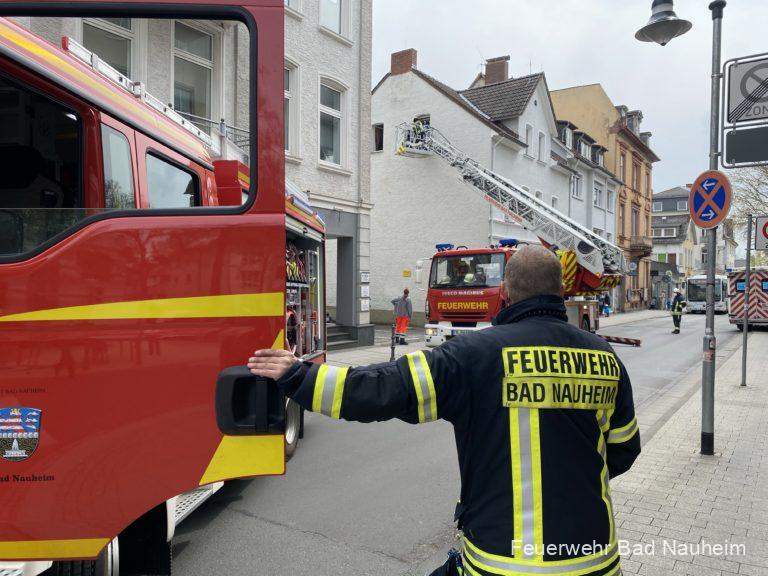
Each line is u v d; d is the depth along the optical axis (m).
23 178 2.68
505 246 13.56
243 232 1.92
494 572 1.63
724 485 4.73
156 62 6.01
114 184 2.98
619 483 4.79
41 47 2.58
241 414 1.90
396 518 4.40
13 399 1.87
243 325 1.91
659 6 6.09
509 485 1.68
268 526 4.24
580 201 33.44
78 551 1.88
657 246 62.78
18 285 1.88
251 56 1.97
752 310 22.48
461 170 20.61
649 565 3.43
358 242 15.73
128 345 1.89
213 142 4.28
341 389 1.77
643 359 14.37
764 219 9.27
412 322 24.02
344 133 15.39
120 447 1.89
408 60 25.00
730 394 8.84
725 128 5.36
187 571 3.56
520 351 1.77
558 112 40.47
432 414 1.77
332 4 14.94
